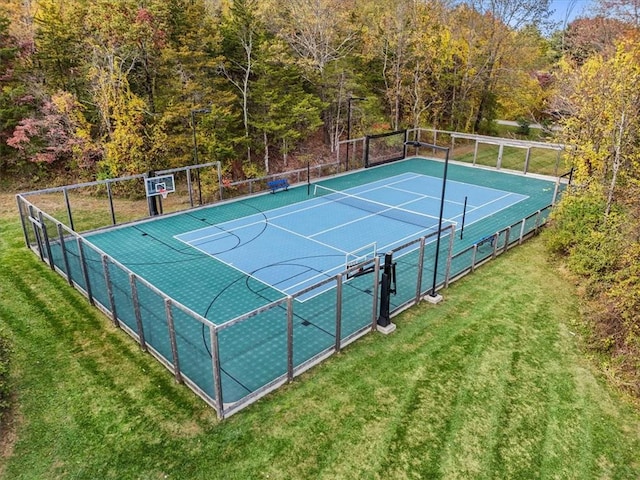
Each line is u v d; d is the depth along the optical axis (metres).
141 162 26.83
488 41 42.16
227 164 30.25
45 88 26.77
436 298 14.86
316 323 13.36
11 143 25.39
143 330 11.88
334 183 30.02
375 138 36.28
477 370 11.59
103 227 20.55
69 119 26.42
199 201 25.36
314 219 22.88
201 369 11.11
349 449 9.05
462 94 43.88
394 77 40.38
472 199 27.00
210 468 8.55
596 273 15.09
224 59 30.61
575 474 8.71
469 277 16.83
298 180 30.48
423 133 41.97
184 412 9.91
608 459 9.10
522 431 9.69
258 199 26.02
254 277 16.42
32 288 15.13
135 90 28.98
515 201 26.77
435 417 9.96
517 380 11.29
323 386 10.80
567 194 19.20
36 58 27.12
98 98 26.19
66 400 10.21
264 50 30.97
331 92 35.47
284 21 35.34
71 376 11.00
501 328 13.52
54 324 13.14
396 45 38.88
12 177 27.36
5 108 25.81
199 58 28.47
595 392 10.98
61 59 27.41
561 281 16.61
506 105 46.38
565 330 13.55
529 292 15.75
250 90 32.66
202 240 19.83
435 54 40.41
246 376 10.95
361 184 29.95
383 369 11.48
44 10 26.83
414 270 16.94
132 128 26.67
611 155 17.42
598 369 11.84
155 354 11.76
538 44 46.50
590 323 13.61
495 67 42.97
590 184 18.16
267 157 33.19
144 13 26.19
